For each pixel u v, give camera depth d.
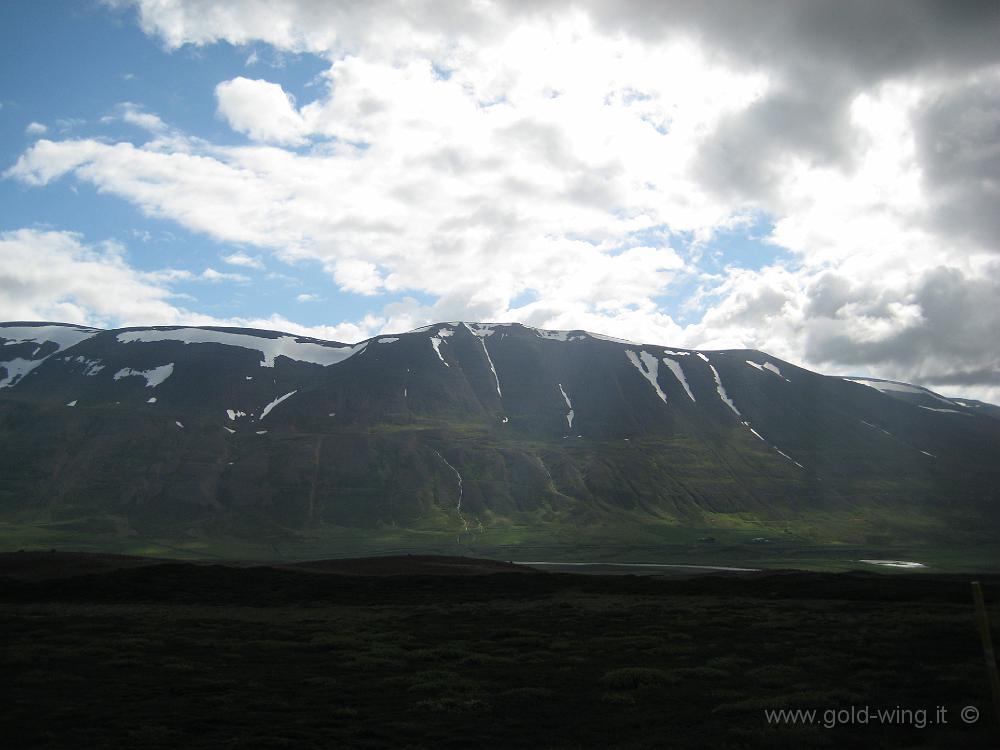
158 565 81.88
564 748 20.16
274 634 43.22
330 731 22.06
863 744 19.41
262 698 26.61
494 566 105.50
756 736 20.12
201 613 55.59
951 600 60.03
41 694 27.17
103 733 21.77
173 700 26.27
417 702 25.59
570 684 28.88
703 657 34.12
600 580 80.31
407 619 51.66
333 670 32.19
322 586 73.12
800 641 37.22
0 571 82.38
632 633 42.03
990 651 16.53
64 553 93.75
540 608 57.09
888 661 30.55
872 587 69.62
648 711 24.28
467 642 39.78
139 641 38.75
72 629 45.06
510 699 26.27
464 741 21.12
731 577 86.00
